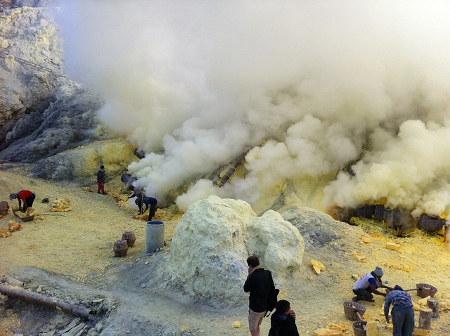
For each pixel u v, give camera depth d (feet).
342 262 31.73
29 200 42.52
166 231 41.11
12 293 27.14
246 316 23.56
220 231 26.37
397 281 28.48
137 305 25.38
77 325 24.97
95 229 41.11
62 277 29.50
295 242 28.60
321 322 22.35
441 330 21.38
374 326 20.49
